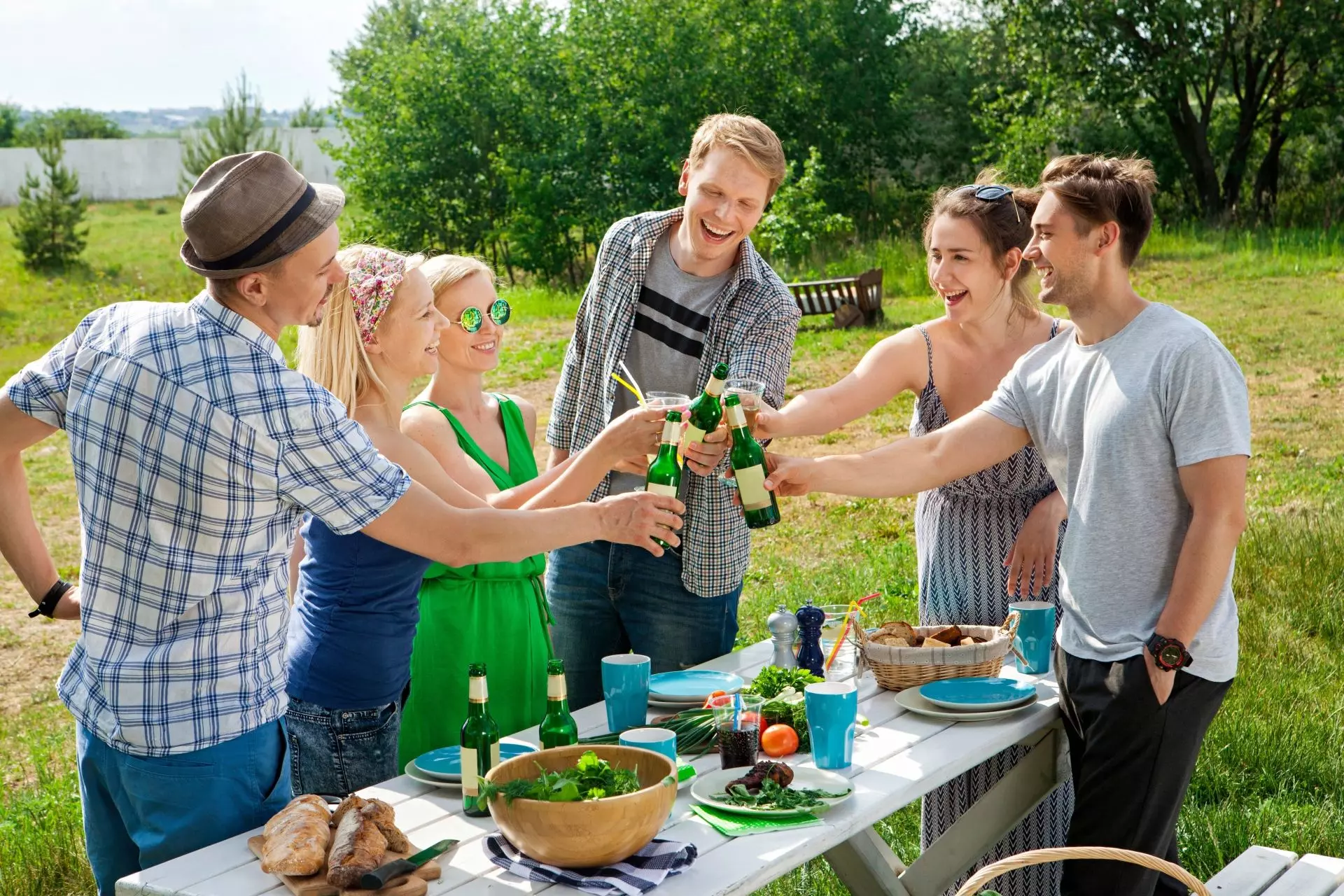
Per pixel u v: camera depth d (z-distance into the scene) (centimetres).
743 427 321
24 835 433
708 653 385
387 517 249
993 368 366
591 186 2492
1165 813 288
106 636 241
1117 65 2492
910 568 728
